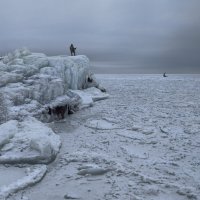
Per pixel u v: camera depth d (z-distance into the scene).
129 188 9.41
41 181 10.04
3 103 15.26
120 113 19.47
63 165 11.25
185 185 9.84
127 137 15.06
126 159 12.13
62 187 9.58
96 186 9.55
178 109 21.28
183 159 12.46
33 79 18.08
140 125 16.95
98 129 16.19
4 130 12.38
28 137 12.27
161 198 8.87
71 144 13.72
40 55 23.52
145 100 24.34
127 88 32.19
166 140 14.78
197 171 11.18
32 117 15.20
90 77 26.14
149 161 11.96
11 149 11.57
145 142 14.38
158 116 19.06
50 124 16.50
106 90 28.64
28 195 9.06
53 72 21.08
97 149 13.16
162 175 10.62
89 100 21.36
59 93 18.33
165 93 28.92
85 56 25.94
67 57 24.61
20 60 21.28
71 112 18.91
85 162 11.41
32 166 10.82
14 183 9.42
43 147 11.16
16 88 16.48
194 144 14.27
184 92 29.94
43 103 17.23
